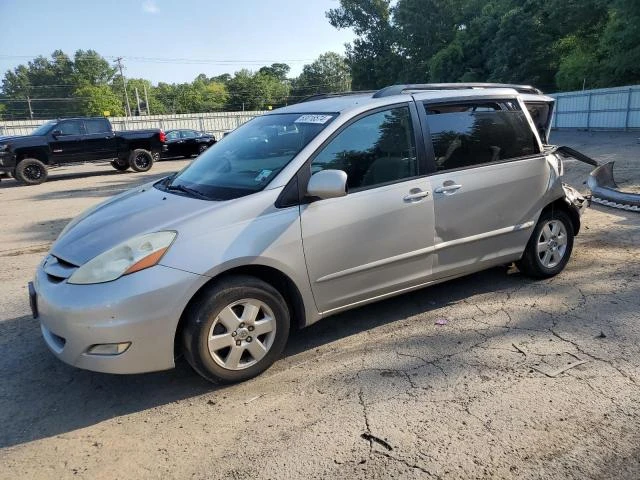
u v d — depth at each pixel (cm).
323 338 393
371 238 366
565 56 3531
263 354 336
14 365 372
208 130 4038
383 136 381
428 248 396
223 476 252
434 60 4075
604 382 314
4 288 543
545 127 518
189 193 362
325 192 327
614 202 760
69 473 259
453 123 415
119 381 346
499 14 3684
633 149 1588
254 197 330
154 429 292
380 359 356
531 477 240
